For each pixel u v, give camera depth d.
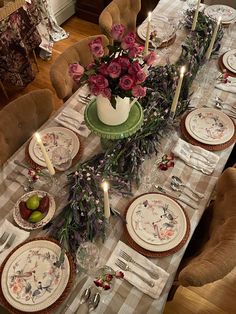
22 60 2.85
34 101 1.65
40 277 1.15
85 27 3.74
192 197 1.39
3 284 1.14
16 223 1.29
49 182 1.41
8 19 2.58
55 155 1.45
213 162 1.51
